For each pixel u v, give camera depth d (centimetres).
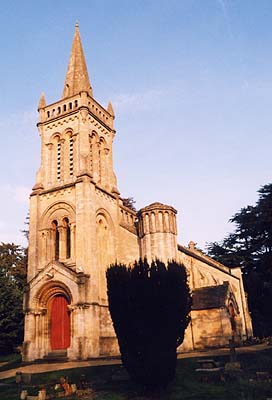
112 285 2141
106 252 3969
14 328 4544
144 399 1877
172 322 2019
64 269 3525
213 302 3728
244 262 6462
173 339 2019
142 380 1981
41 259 3856
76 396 1983
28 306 3634
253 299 5950
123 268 2175
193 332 3650
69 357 3228
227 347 3394
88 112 4209
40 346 3503
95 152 4256
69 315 3541
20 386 2328
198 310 3716
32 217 4006
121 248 4088
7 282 4681
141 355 1972
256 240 6450
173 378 2059
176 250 3725
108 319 3600
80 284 3391
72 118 4206
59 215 3919
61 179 4059
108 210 4116
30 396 2030
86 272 3478
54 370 2594
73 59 4772
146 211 3778
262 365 2356
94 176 4128
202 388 1984
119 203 4359
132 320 2011
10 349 4609
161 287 2031
